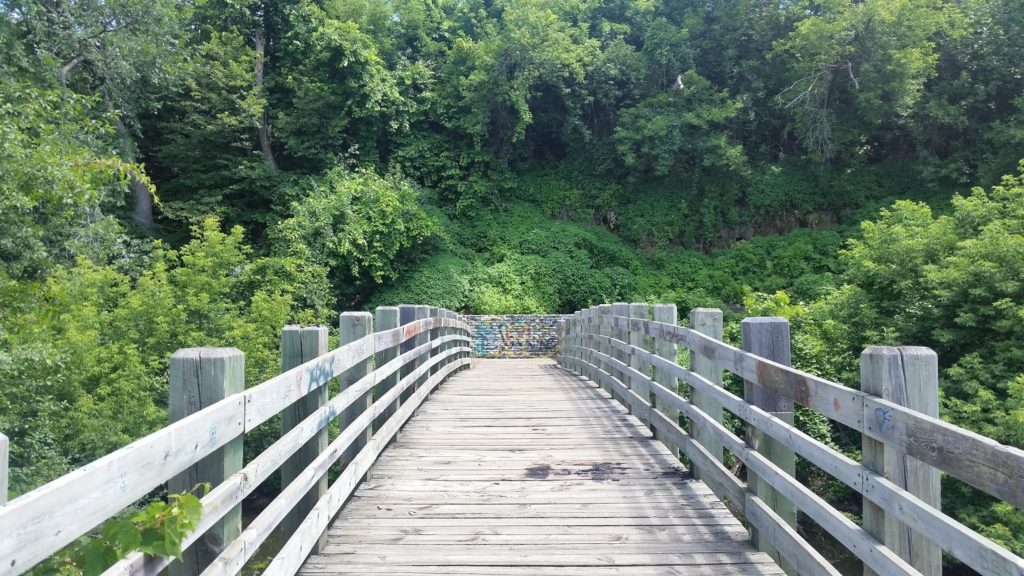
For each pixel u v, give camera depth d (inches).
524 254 856.3
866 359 91.2
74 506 51.8
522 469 188.7
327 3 940.6
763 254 848.3
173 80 646.5
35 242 289.6
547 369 512.7
